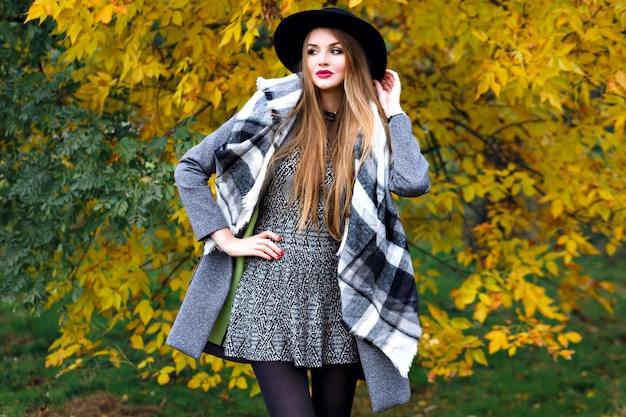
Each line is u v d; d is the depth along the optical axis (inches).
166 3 130.0
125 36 133.8
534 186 164.4
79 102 139.5
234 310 89.5
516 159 167.6
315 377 93.3
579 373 226.7
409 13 144.3
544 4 124.4
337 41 91.1
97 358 190.5
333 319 88.7
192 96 124.7
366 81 92.8
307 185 87.9
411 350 88.1
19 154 139.8
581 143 152.3
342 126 91.9
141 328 148.2
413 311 88.5
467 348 141.7
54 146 136.1
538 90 122.1
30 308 143.5
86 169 128.6
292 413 85.8
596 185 144.0
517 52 118.3
